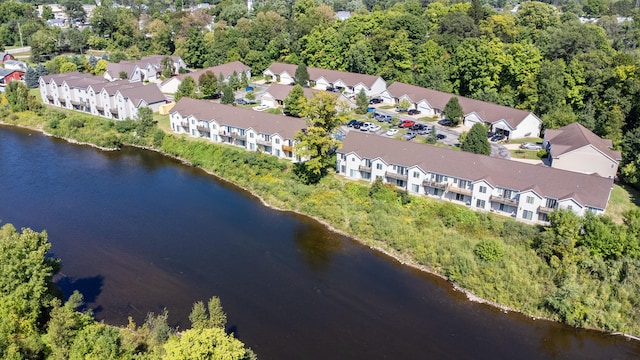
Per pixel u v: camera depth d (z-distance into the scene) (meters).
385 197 79.75
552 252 64.81
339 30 157.25
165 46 185.75
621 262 61.94
